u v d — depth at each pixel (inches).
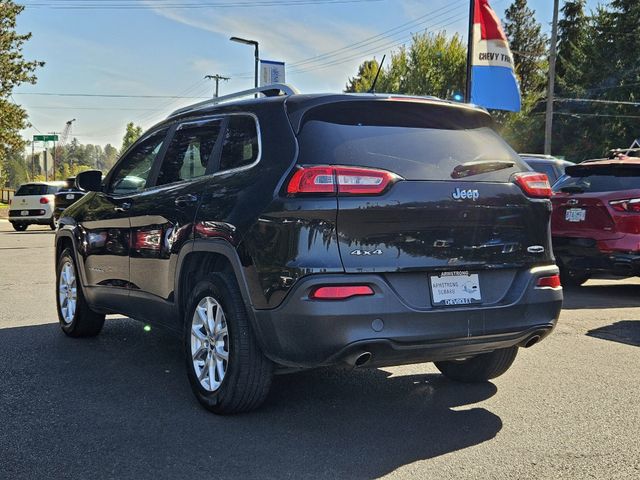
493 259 144.3
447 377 186.1
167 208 174.4
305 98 146.3
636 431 144.9
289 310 130.3
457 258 139.4
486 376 177.5
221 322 151.1
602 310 294.4
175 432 140.4
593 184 328.8
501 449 133.8
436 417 153.4
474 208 141.6
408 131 145.9
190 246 159.8
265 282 135.0
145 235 185.2
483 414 155.9
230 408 148.2
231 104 166.4
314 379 185.5
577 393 172.7
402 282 133.6
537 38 2509.8
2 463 123.0
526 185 151.0
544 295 149.0
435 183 138.1
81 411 152.7
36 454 127.5
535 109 1942.7
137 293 191.8
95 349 213.9
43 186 910.4
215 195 154.8
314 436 139.9
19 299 307.4
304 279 128.3
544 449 134.0
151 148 199.8
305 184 130.6
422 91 1747.0
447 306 136.9
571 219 331.0
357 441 137.3
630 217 308.5
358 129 141.9
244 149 154.3
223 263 159.9
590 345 227.0
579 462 127.5
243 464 124.4
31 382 175.5
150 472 120.0
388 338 129.6
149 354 207.6
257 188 141.2
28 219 888.9
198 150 173.5
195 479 117.4
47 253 534.3
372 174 132.3
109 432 139.6
